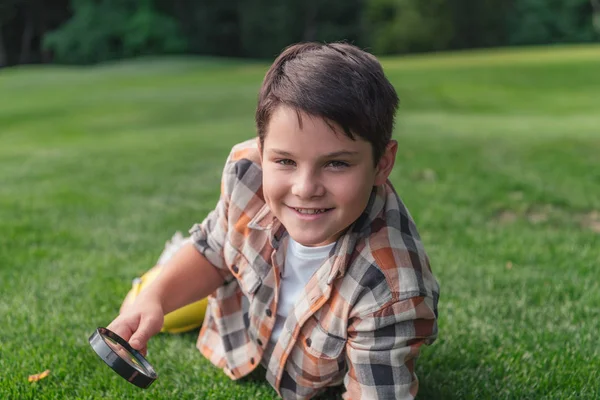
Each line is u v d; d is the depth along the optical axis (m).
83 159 7.07
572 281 3.04
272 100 1.51
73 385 2.17
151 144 8.39
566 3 41.94
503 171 5.68
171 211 4.55
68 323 2.62
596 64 19.83
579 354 2.34
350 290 1.74
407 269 1.72
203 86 18.53
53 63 42.44
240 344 2.12
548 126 9.37
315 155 1.49
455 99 14.24
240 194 1.93
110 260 3.41
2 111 13.89
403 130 8.88
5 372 2.22
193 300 2.07
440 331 2.54
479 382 2.19
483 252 3.46
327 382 1.95
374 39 40.75
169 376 2.23
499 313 2.71
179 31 42.69
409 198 4.68
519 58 24.00
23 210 4.56
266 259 1.91
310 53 1.56
